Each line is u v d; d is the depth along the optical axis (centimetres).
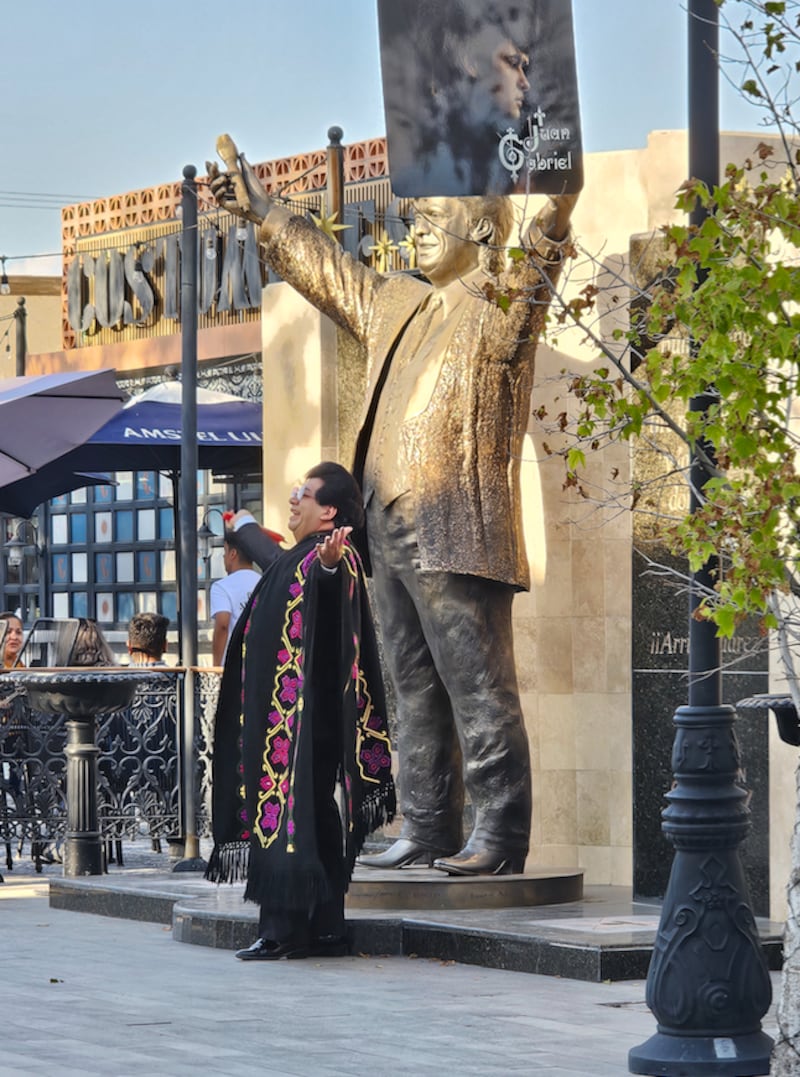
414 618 989
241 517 1285
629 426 617
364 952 904
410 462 959
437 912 928
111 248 2431
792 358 575
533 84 832
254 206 1054
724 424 594
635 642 1020
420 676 995
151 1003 767
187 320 1301
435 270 974
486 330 947
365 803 877
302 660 883
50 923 1047
